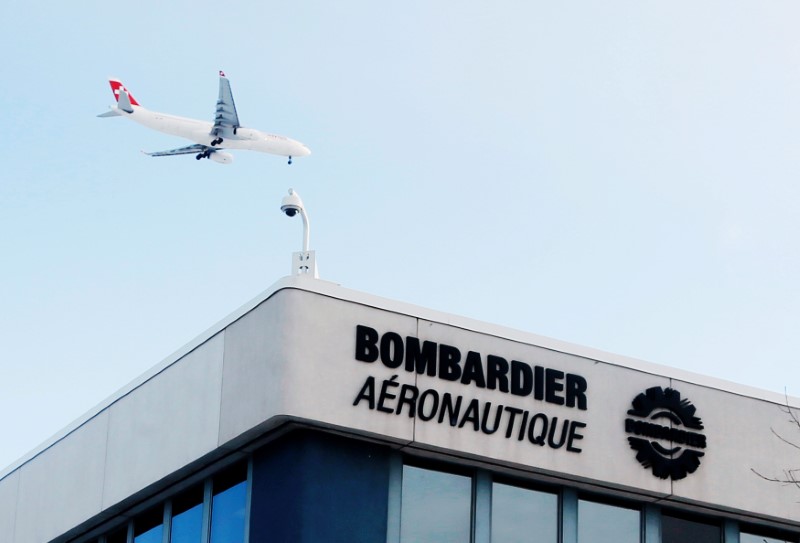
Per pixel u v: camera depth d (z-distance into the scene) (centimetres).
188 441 2216
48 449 2766
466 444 2098
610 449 2247
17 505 2836
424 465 2130
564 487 2252
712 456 2361
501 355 2178
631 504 2325
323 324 2042
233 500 2175
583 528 2250
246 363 2100
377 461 2062
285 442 2052
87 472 2561
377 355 2062
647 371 2338
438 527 2103
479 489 2156
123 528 2531
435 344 2117
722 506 2348
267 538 2014
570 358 2253
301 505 1972
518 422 2164
